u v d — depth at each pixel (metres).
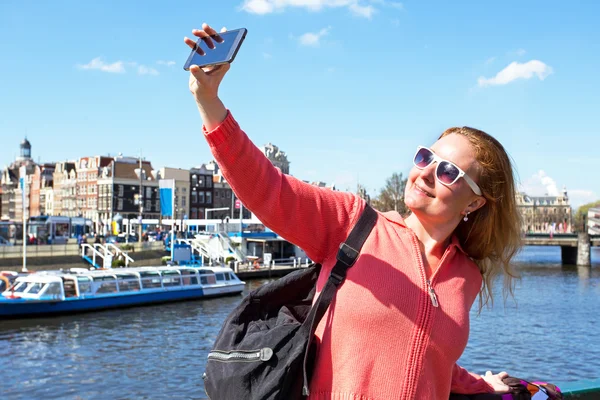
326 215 1.90
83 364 16.89
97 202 78.31
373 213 1.99
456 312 1.93
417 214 2.03
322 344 1.84
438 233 2.04
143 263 43.81
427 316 1.84
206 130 1.73
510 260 2.27
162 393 14.27
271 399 1.71
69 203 86.69
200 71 1.66
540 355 18.92
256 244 49.47
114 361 17.28
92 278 26.44
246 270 41.97
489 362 18.14
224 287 31.56
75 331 21.66
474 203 2.08
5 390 14.35
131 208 76.62
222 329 1.92
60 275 25.88
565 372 17.11
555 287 40.34
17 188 113.56
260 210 1.81
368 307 1.80
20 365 16.72
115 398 13.84
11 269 37.72
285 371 1.74
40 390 14.38
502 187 2.12
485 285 2.34
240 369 1.77
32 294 24.73
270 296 2.00
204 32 1.73
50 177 101.62
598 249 148.25
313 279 2.02
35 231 53.31
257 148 1.80
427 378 1.83
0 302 23.64
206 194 81.69
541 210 147.25
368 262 1.86
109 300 26.58
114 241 50.53
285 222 1.85
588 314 26.95
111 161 79.75
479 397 2.49
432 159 2.00
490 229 2.16
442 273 2.02
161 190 41.88
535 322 24.59
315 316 1.82
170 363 17.09
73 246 41.59
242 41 1.66
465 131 2.11
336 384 1.79
